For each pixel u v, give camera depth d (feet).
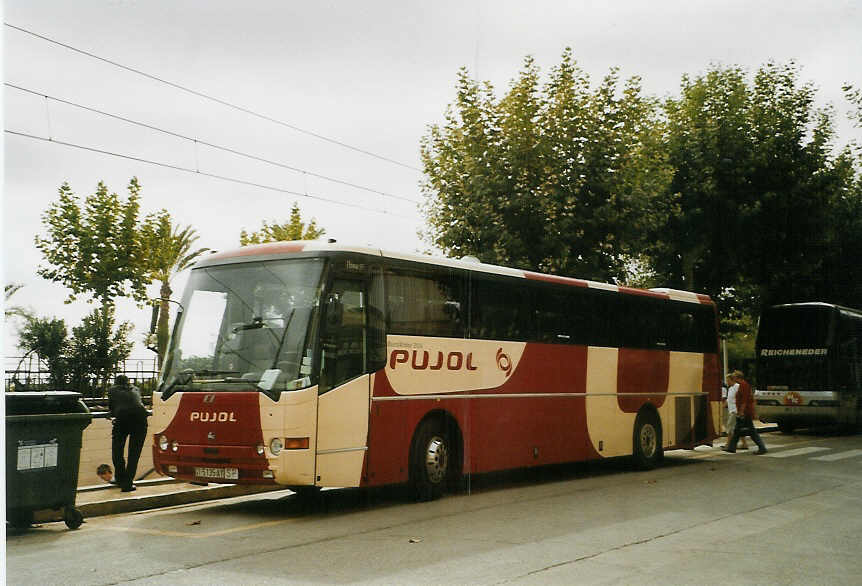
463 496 39.63
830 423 89.15
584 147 73.41
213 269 36.22
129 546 26.99
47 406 31.37
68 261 66.74
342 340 34.06
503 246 71.41
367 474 34.50
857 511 34.19
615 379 51.24
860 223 110.52
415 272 38.37
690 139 96.27
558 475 50.03
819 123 100.53
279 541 27.50
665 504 36.29
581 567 23.12
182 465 33.73
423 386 37.86
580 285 49.55
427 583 21.26
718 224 97.35
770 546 26.37
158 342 36.88
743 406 67.10
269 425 31.81
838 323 88.58
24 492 29.89
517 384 43.70
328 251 34.19
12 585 21.44
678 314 58.29
